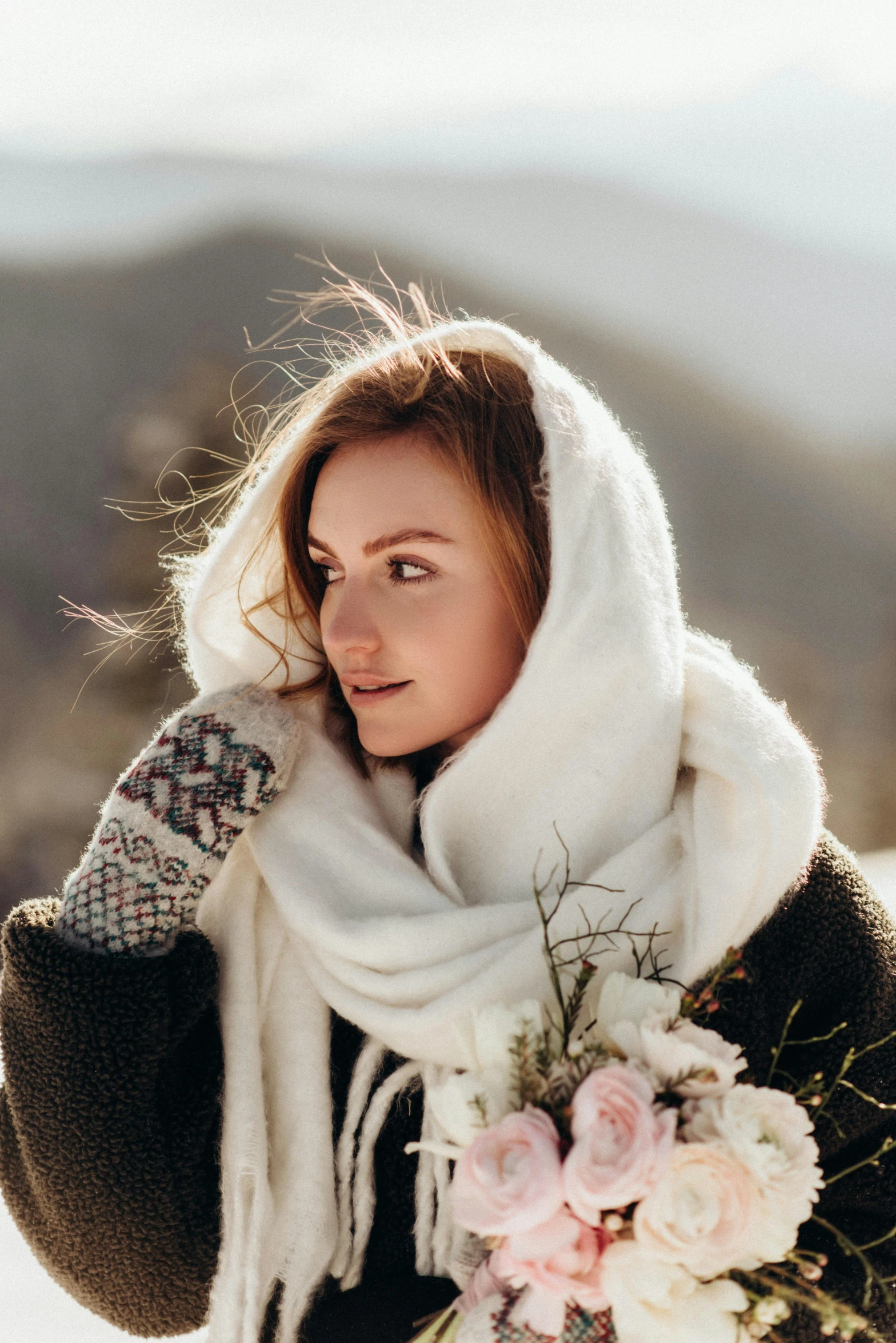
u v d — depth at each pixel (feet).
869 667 56.39
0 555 56.75
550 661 3.57
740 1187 2.78
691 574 64.18
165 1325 3.58
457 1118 3.00
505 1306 3.01
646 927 3.53
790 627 60.59
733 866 3.54
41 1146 3.35
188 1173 3.42
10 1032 3.42
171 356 71.31
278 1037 3.74
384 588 3.75
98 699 26.84
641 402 77.82
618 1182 2.67
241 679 4.19
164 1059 3.41
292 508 4.04
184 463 25.40
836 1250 3.58
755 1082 3.58
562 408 3.73
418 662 3.72
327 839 3.81
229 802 3.63
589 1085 2.85
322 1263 3.55
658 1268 2.75
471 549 3.72
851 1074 3.61
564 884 3.66
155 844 3.52
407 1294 3.51
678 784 3.89
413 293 4.39
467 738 4.00
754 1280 3.06
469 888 3.82
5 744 39.24
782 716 3.92
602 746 3.67
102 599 54.54
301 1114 3.65
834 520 69.72
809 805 3.66
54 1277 3.65
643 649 3.63
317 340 4.60
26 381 67.67
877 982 3.69
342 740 4.15
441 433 3.74
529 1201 2.72
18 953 3.36
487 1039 3.08
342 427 3.86
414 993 3.52
